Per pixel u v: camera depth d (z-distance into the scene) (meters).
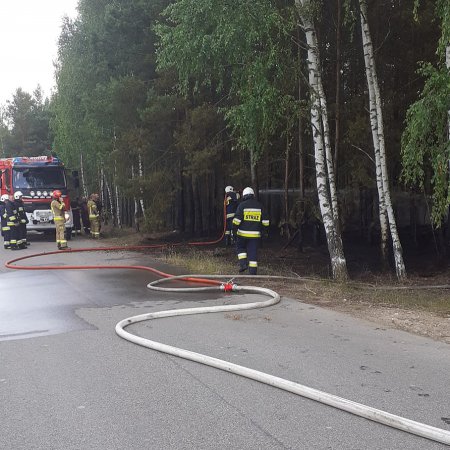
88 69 22.11
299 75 11.31
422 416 3.82
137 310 7.52
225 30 9.92
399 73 13.93
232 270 11.11
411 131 8.44
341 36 13.42
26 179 18.91
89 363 5.16
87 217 22.38
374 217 17.61
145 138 17.44
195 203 20.17
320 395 4.10
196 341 5.82
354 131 13.24
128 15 17.62
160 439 3.53
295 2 10.55
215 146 16.61
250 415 3.88
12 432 3.69
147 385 4.53
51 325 6.71
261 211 10.49
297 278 9.91
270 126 10.77
